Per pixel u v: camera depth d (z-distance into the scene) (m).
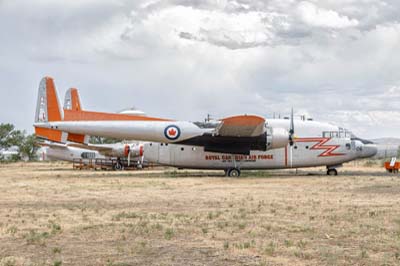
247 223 10.98
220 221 11.28
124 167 41.09
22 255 7.96
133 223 11.02
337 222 10.98
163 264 7.37
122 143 41.06
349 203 14.38
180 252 8.16
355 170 35.97
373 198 15.68
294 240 9.09
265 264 7.37
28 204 14.70
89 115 29.23
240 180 24.59
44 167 47.75
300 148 28.66
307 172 32.84
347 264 7.35
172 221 11.28
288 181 23.61
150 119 28.80
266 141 27.62
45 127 29.02
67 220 11.50
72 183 23.11
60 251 8.23
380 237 9.24
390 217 11.62
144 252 8.16
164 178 26.55
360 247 8.42
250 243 8.82
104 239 9.25
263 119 25.12
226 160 28.53
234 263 7.43
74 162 44.00
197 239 9.25
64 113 29.41
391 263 7.37
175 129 28.08
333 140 28.86
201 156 28.69
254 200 15.45
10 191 18.97
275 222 11.09
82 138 29.47
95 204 14.64
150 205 14.34
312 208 13.34
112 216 12.09
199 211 12.98
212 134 27.81
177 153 28.78
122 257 7.81
